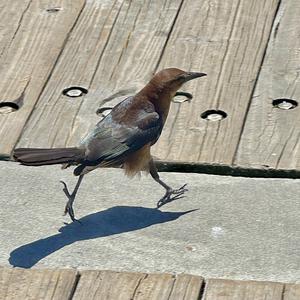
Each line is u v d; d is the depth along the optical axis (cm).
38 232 973
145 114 1007
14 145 1098
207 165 1063
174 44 1276
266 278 902
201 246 948
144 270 916
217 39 1283
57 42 1289
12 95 1188
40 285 890
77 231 975
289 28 1301
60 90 1196
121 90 1194
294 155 1073
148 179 1054
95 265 925
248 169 1056
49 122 1136
